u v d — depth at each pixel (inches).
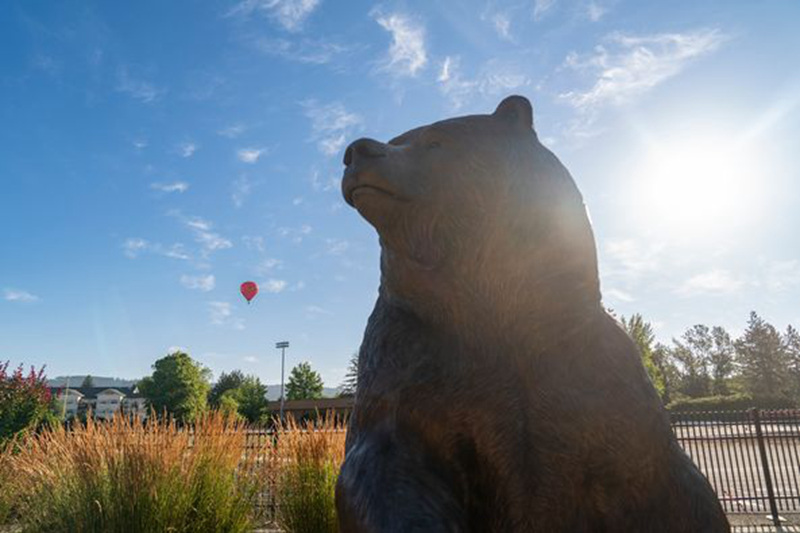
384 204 54.7
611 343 53.2
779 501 313.1
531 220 53.7
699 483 54.0
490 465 48.8
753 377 2178.9
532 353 50.1
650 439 50.4
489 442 48.6
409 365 51.4
